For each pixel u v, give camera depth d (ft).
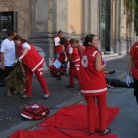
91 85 17.06
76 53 30.01
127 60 70.18
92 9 60.85
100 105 17.54
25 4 45.60
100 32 70.13
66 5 48.06
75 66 29.91
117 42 84.58
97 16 65.10
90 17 60.49
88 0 60.18
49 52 44.11
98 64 16.65
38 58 25.32
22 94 26.14
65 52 31.71
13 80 25.98
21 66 25.62
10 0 44.11
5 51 27.61
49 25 45.34
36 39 45.47
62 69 32.50
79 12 57.77
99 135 17.54
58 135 17.38
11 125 18.78
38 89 30.32
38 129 18.72
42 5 45.29
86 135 17.48
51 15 45.75
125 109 23.85
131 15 95.91
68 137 17.13
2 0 43.16
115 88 32.99
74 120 20.34
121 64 59.77
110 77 39.93
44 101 25.27
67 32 48.85
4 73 28.37
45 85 26.14
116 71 47.47
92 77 17.04
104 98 17.44
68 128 18.83
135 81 18.58
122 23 86.43
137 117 21.57
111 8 78.33
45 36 44.91
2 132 17.43
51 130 18.22
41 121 19.94
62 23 47.29
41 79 25.88
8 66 27.84
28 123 19.17
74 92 29.27
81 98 26.76
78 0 56.95
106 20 76.84
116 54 81.35
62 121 20.08
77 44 30.04
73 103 24.97
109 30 78.69
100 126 17.62
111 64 59.11
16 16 36.55
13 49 27.89
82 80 17.34
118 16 84.89
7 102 24.70
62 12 47.16
